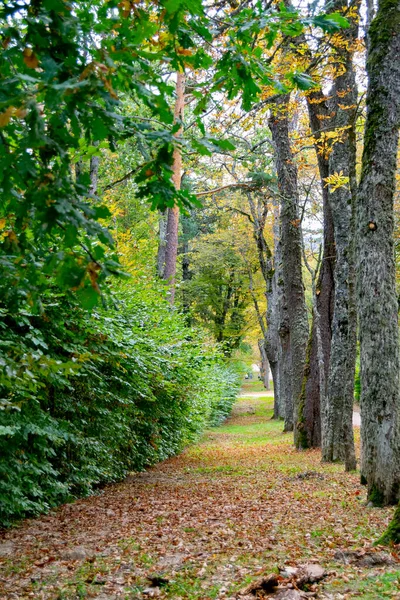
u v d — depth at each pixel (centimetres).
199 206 234
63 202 182
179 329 1387
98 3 227
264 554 514
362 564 451
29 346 702
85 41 210
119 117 198
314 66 976
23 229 231
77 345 771
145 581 452
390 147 737
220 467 1291
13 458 684
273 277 2800
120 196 1653
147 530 648
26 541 599
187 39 241
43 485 788
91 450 952
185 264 3841
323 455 1277
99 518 725
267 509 745
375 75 742
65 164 187
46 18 180
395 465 708
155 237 2447
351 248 1056
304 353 1590
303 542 549
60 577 467
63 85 173
